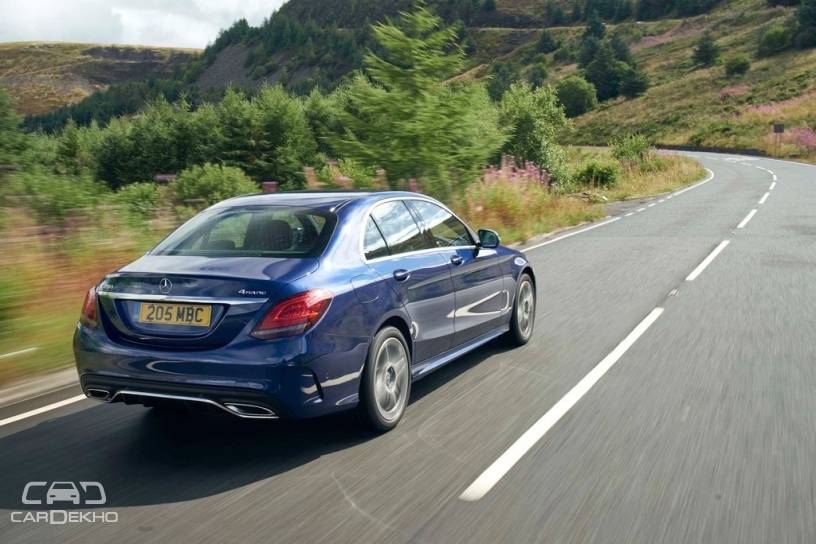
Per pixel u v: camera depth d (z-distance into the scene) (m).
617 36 154.12
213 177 24.98
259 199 5.56
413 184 15.48
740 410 5.32
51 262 9.15
